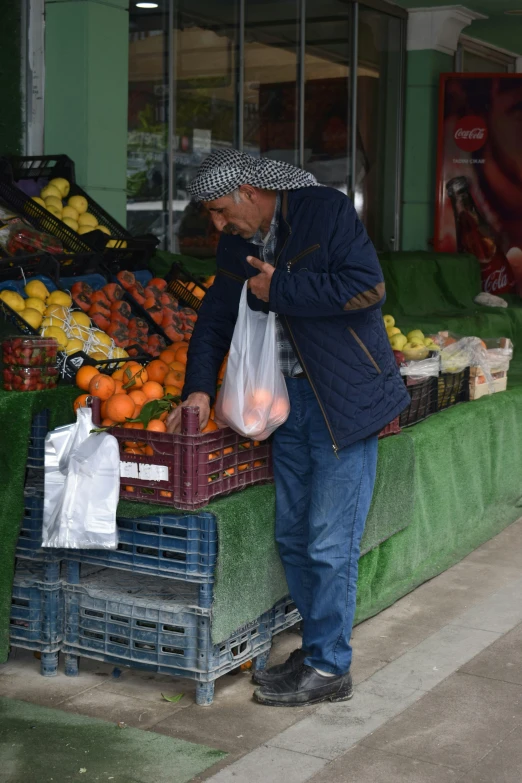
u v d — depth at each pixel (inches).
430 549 181.3
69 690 134.0
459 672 141.4
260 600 132.9
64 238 186.1
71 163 210.8
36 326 150.3
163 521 126.2
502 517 215.0
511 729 124.0
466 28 414.9
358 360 123.7
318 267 121.0
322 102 337.7
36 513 135.1
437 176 378.0
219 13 283.9
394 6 370.9
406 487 162.2
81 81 217.8
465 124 373.4
